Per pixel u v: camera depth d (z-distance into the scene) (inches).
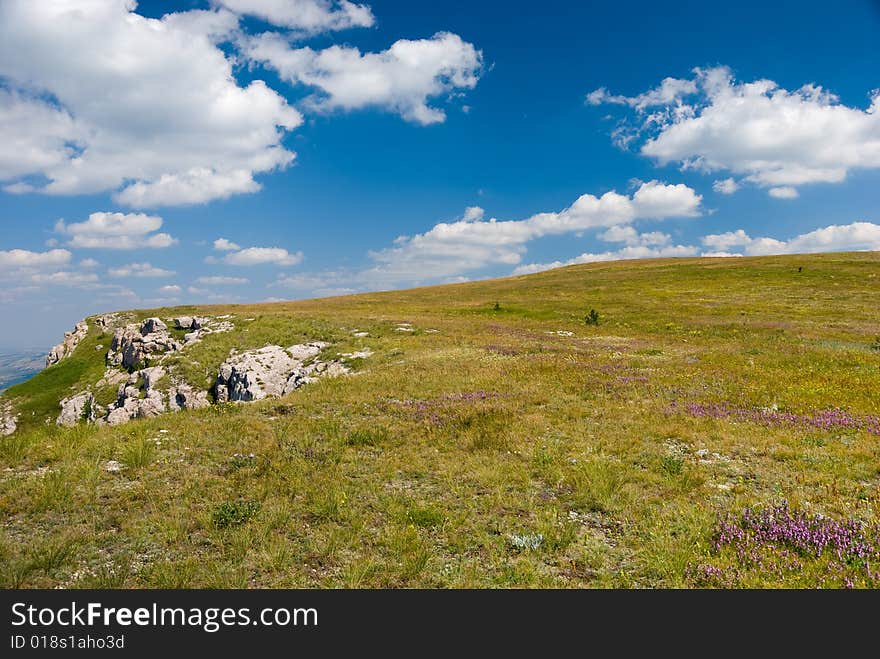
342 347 1349.7
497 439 571.5
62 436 576.4
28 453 509.0
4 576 288.5
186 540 341.7
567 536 345.4
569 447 547.5
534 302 2979.8
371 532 359.6
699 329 1899.6
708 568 300.8
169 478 452.8
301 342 1497.3
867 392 804.6
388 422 659.4
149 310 2790.4
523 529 362.0
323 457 521.0
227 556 321.7
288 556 320.8
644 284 3666.3
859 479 454.6
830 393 803.4
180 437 581.0
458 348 1293.1
